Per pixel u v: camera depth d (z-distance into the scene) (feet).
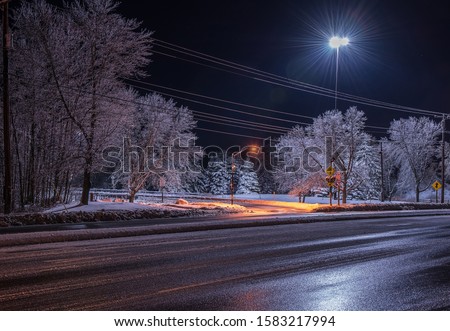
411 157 212.23
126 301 24.99
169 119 140.46
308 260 37.99
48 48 96.48
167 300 25.23
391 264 36.60
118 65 103.19
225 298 25.73
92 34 99.71
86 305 24.30
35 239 48.08
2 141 104.27
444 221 81.97
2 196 106.93
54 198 116.88
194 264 35.70
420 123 212.84
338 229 65.10
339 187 162.71
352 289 28.14
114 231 54.95
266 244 47.73
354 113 167.32
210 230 63.36
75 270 33.04
